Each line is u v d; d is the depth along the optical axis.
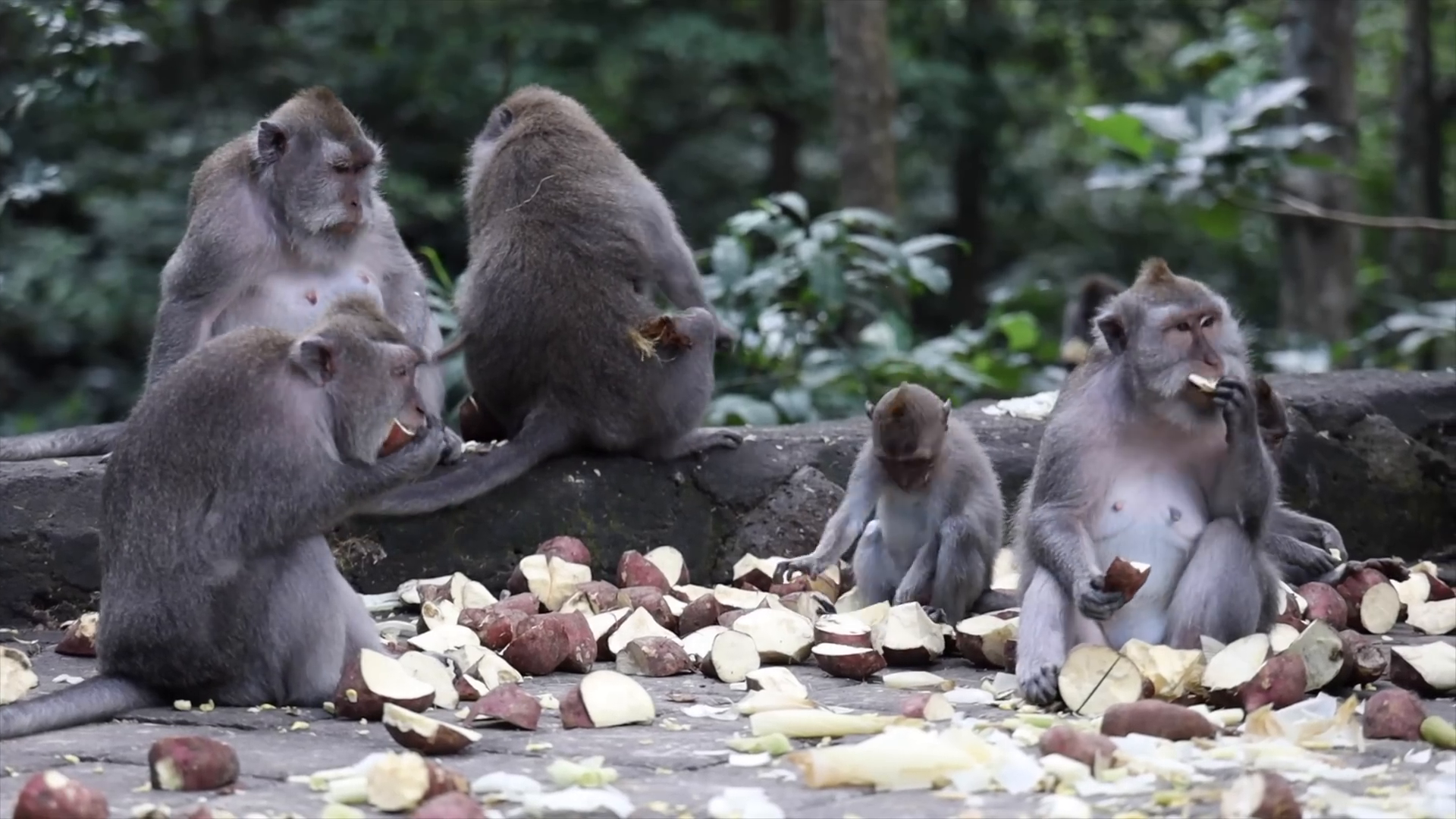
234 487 6.40
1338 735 5.91
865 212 13.47
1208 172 13.04
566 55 21.84
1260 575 6.93
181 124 21.36
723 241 13.22
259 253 8.95
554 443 9.24
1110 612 6.49
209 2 21.92
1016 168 28.03
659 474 9.43
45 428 19.41
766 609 7.86
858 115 15.51
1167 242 29.22
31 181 12.23
